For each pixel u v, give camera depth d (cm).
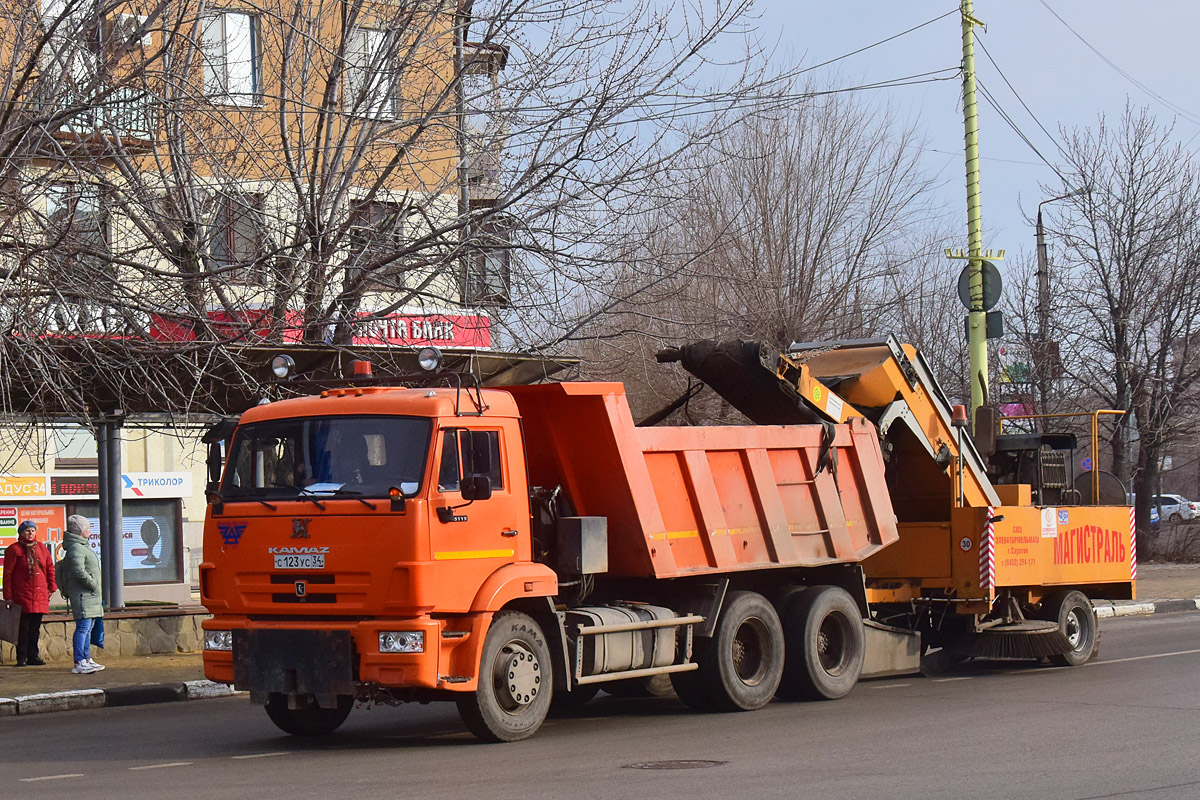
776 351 1273
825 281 2636
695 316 2030
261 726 1179
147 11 1548
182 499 2478
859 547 1314
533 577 1005
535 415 1096
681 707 1216
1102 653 1642
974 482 1464
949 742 932
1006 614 1476
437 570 939
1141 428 3334
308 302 1509
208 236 1473
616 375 2211
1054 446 1636
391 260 1544
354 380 1087
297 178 1590
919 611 1452
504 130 1559
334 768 892
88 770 923
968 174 2322
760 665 1184
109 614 1722
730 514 1178
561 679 1027
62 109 1361
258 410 1030
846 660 1261
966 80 2330
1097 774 787
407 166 1742
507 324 1588
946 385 3244
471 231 1540
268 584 986
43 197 1421
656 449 1112
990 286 2303
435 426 959
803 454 1262
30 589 1628
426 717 1216
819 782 775
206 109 1567
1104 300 3297
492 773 842
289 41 1669
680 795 741
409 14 1609
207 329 1348
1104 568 1573
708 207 2428
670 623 1110
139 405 1536
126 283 1398
